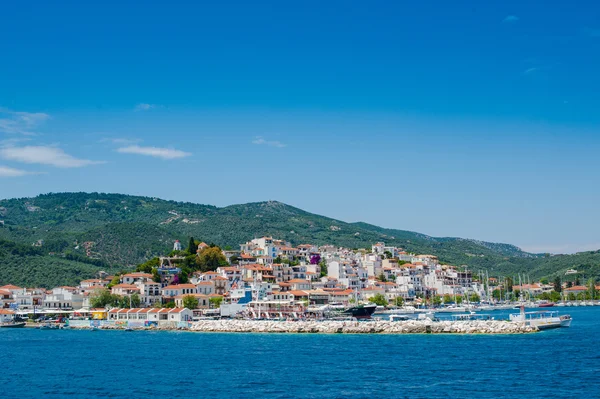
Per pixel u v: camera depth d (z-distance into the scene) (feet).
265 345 563.48
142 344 602.85
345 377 382.22
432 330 639.35
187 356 499.51
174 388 362.74
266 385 363.76
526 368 402.72
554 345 518.37
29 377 412.57
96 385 378.53
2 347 601.21
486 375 380.58
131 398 339.36
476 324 636.07
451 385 352.28
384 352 491.72
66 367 454.81
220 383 374.02
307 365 432.66
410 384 357.00
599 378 366.22
